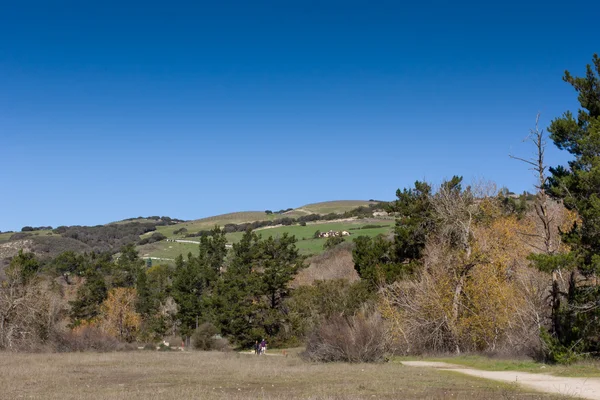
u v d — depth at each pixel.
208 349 53.28
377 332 29.27
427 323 34.59
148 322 77.12
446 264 35.94
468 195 42.53
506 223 36.81
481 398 14.62
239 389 17.20
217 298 63.47
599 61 25.56
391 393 15.82
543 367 22.92
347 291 50.47
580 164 24.53
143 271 88.38
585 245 23.53
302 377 20.73
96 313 76.38
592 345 23.48
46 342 44.09
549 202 38.84
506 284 32.47
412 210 45.88
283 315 57.09
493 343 32.16
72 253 103.56
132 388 17.47
